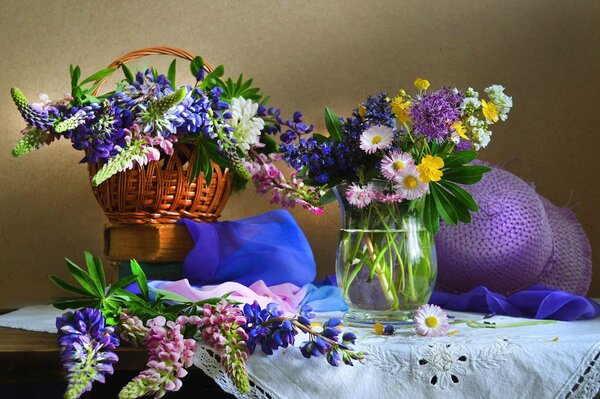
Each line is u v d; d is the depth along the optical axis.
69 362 0.95
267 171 1.47
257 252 1.40
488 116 1.16
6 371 1.06
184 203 1.48
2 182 1.85
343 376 1.01
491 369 1.01
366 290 1.17
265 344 1.01
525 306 1.34
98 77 1.38
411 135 1.19
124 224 1.48
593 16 1.85
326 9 1.86
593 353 1.01
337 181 1.19
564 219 1.67
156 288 1.19
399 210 1.17
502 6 1.86
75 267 1.06
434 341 1.06
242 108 1.42
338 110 1.86
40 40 1.85
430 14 1.86
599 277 1.83
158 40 1.86
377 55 1.86
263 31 1.86
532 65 1.85
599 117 1.85
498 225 1.48
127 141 1.27
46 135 1.32
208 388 1.17
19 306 1.79
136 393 0.94
